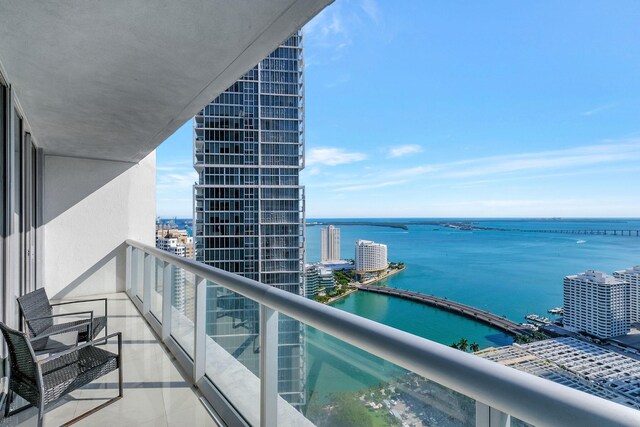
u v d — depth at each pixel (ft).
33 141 14.71
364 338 2.95
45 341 8.83
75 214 18.15
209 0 5.40
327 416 4.24
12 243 8.81
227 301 7.55
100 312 15.21
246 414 6.64
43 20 5.91
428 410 2.87
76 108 10.44
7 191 8.65
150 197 20.58
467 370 2.09
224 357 7.66
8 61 7.46
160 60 7.39
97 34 6.38
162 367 9.71
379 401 3.42
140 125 12.19
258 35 6.43
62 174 17.89
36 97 9.59
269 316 5.26
